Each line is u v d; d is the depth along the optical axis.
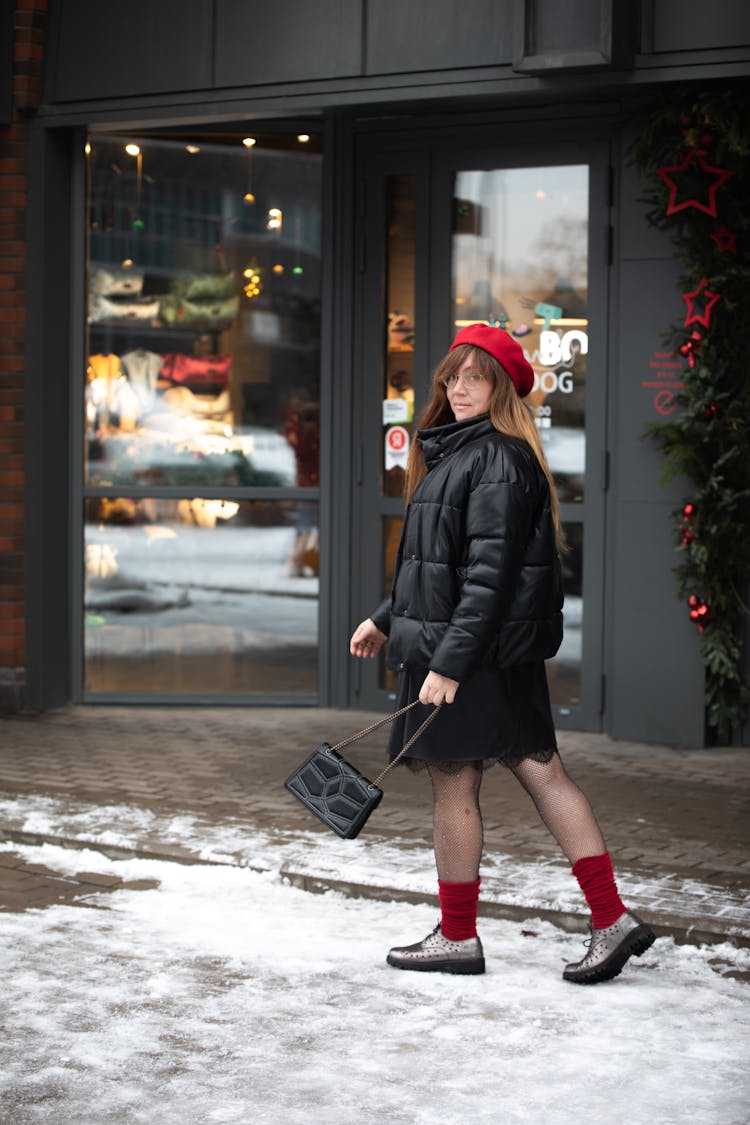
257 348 9.03
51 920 5.09
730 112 7.40
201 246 9.02
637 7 7.37
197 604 9.14
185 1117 3.54
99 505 9.10
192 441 9.10
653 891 5.26
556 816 4.54
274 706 9.08
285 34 8.08
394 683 8.91
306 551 9.07
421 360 8.66
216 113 8.29
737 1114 3.57
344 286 8.84
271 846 5.84
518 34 7.41
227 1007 4.28
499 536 4.31
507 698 4.45
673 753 7.88
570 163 8.20
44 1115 3.55
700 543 7.76
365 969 4.61
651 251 7.91
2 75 8.66
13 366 8.86
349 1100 3.64
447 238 8.53
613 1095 3.68
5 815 6.30
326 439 8.92
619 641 8.11
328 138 8.77
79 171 8.91
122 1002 4.32
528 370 4.62
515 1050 3.96
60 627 9.03
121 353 9.07
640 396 7.97
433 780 4.59
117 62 8.46
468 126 8.41
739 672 8.03
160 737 8.18
